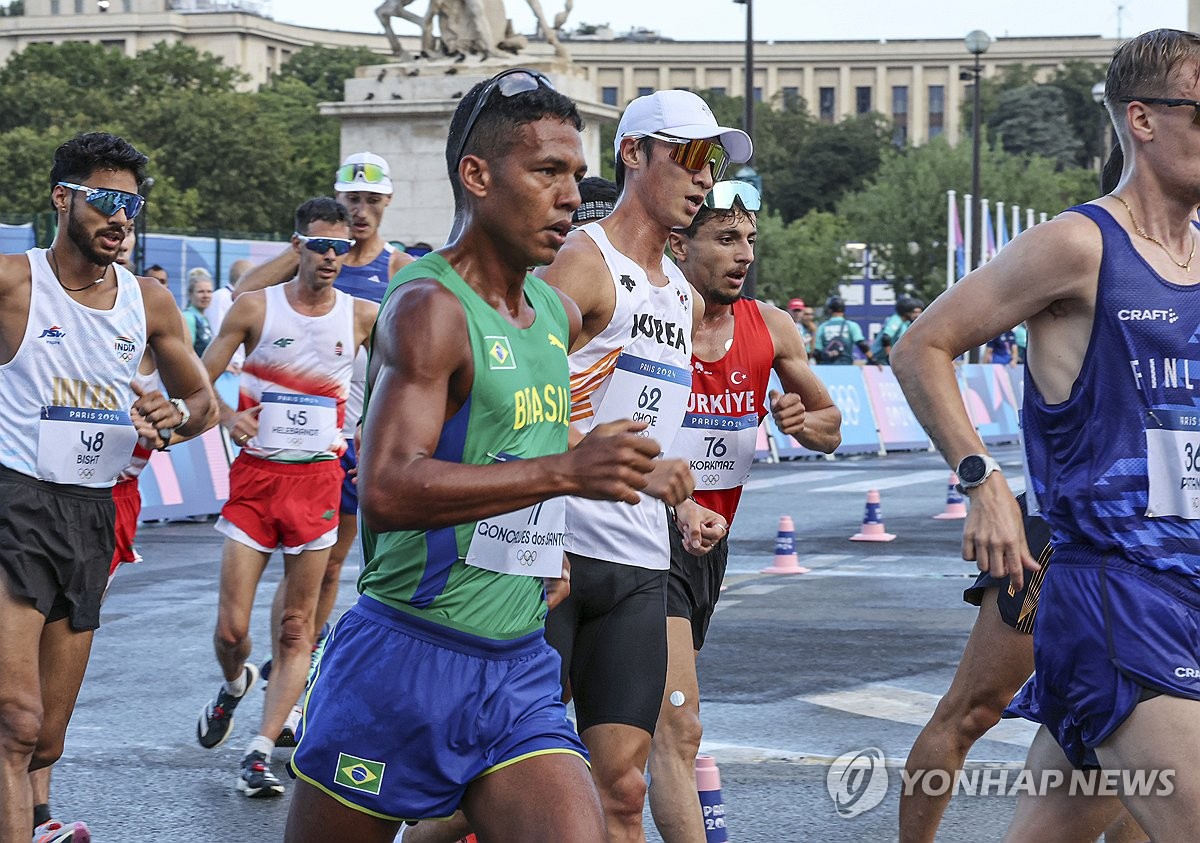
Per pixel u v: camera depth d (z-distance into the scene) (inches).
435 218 817.5
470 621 118.5
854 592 386.0
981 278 129.3
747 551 463.8
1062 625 128.1
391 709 117.1
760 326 184.2
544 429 119.6
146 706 272.7
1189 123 125.1
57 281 175.9
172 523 531.2
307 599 242.1
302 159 2837.1
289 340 248.4
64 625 178.9
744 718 254.7
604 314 158.9
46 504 174.6
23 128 2598.4
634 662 153.9
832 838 194.4
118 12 4707.2
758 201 179.2
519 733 118.6
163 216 2484.0
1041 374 129.8
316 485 243.8
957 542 482.6
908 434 883.4
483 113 115.8
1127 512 125.3
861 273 2603.3
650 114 159.8
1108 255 125.3
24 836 167.8
